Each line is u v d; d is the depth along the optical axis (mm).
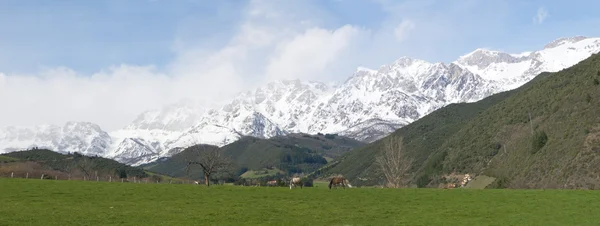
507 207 53250
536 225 42875
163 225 41688
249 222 44062
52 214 45719
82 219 43625
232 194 66500
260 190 71938
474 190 71438
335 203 58031
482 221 45406
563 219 45406
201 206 54094
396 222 44938
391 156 135875
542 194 63062
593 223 43281
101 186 73625
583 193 62781
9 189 65438
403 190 72500
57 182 78750
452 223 44469
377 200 61031
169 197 62062
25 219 42625
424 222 45000
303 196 64875
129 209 50688
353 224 43719
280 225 42844
